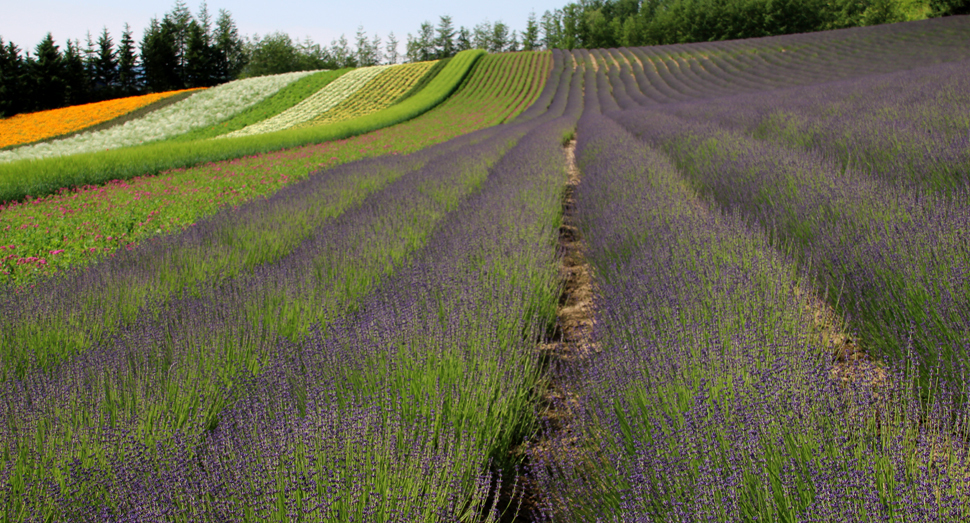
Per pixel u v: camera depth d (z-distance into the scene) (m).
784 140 8.00
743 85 31.22
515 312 3.09
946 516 1.24
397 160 10.77
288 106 38.66
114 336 3.03
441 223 5.46
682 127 10.70
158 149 15.63
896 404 1.68
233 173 12.16
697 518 1.37
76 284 3.76
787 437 1.60
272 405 2.12
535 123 22.61
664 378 2.04
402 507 1.59
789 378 1.90
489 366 2.46
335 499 1.57
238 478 1.62
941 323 2.32
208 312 3.14
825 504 1.28
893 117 7.20
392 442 1.83
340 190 7.24
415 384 2.34
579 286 4.63
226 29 78.69
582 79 44.19
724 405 1.83
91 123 35.78
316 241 4.63
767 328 2.44
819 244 3.60
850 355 2.67
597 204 5.50
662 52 51.72
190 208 8.08
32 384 2.32
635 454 1.67
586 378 2.39
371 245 4.45
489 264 3.73
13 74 48.53
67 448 1.95
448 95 41.16
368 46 104.12
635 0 110.75
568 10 102.06
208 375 2.58
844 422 1.62
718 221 4.06
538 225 4.89
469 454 1.93
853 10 70.88
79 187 11.30
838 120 7.77
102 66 61.19
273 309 3.32
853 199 3.94
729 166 6.22
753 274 3.07
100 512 1.57
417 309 2.95
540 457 2.00
